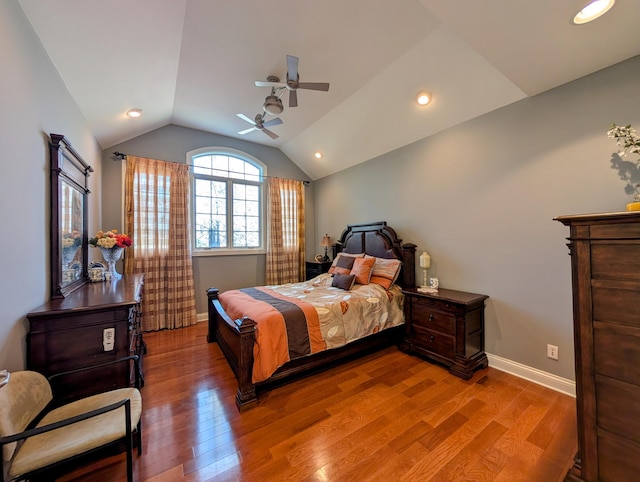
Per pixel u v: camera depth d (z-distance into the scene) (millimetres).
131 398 1594
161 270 4047
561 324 2352
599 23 1644
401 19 2197
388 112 3414
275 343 2318
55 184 1965
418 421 1966
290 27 2270
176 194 4199
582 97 2215
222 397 2279
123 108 3047
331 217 5363
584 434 1337
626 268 1227
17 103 1542
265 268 5184
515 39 1809
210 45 2469
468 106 2883
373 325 3053
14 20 1510
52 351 1615
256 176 5164
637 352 1198
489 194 2844
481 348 2865
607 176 2094
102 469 1544
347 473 1527
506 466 1574
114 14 1789
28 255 1645
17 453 1161
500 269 2768
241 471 1539
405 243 3811
